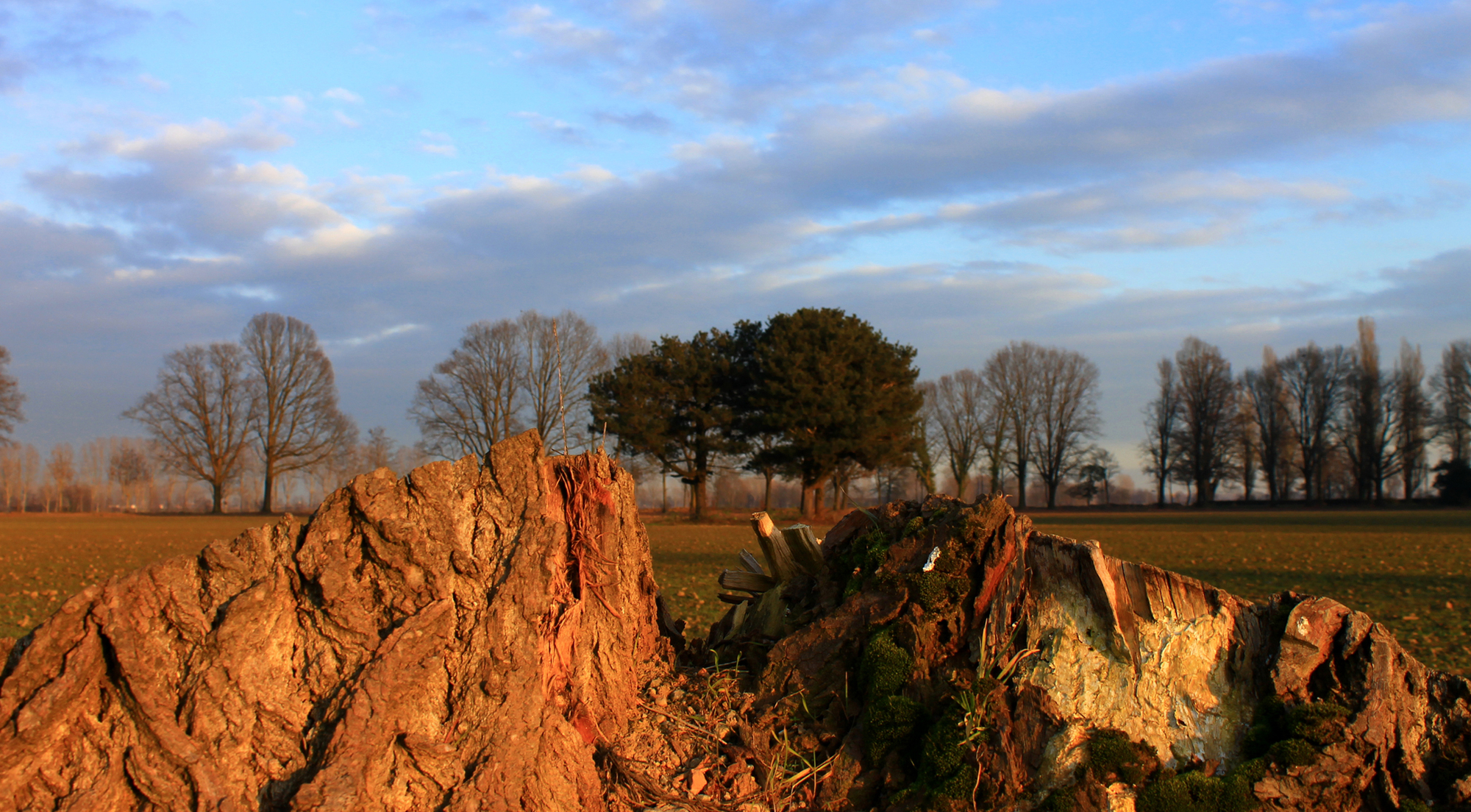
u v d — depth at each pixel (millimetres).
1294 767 4520
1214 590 5023
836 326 59688
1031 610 5129
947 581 5309
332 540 4434
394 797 3943
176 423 84438
